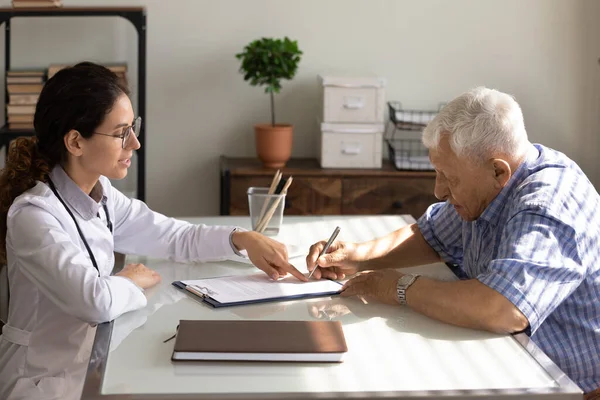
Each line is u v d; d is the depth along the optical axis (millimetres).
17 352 1837
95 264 1880
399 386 1357
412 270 2123
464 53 4168
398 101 4199
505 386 1366
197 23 4051
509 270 1624
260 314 1699
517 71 4203
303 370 1411
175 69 4086
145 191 4141
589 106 4246
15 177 1831
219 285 1881
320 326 1551
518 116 1803
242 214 3842
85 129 1807
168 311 1718
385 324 1648
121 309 1672
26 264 1729
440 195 1899
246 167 3904
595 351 1823
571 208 1748
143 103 3717
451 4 4117
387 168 3967
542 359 1481
